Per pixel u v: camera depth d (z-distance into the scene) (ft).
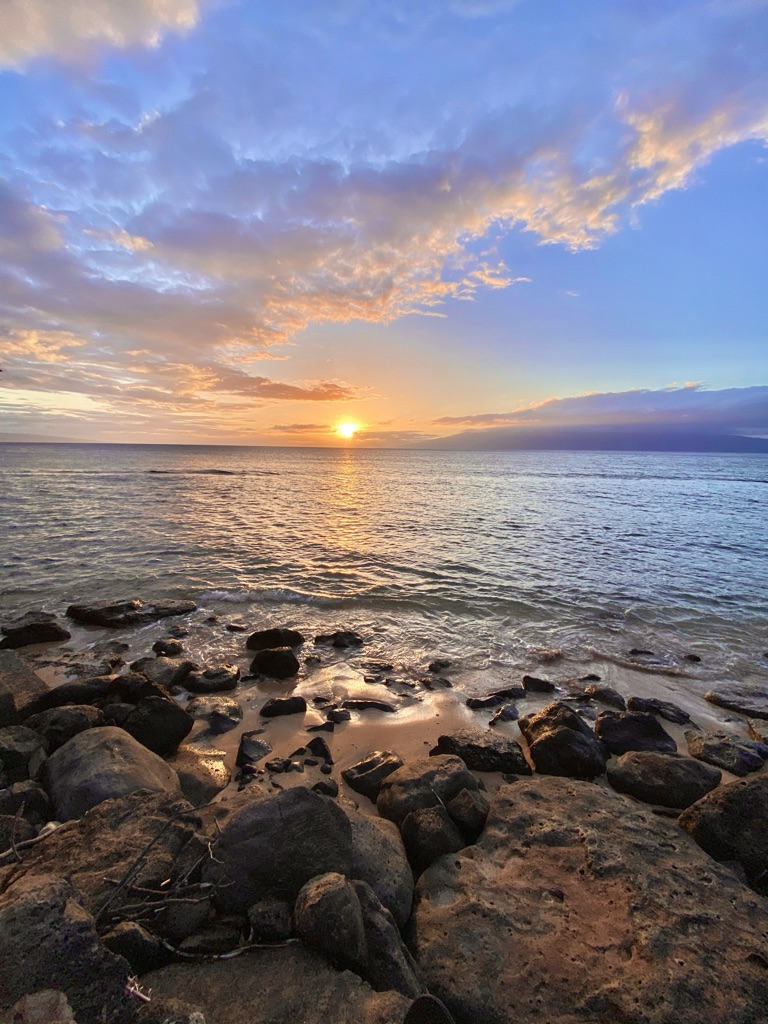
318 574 52.42
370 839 13.48
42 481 152.97
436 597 45.19
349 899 10.38
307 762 20.80
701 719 25.82
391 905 11.91
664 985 9.91
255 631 37.09
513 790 17.15
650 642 36.04
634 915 11.64
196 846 12.17
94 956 8.37
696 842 14.74
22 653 32.42
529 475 236.63
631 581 50.80
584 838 14.34
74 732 19.98
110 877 11.05
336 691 27.86
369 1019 8.80
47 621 35.68
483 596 45.52
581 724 22.58
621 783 19.04
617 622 39.78
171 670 28.35
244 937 10.66
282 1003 9.13
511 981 10.34
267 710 24.94
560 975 10.37
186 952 10.08
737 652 34.47
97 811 13.34
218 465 291.99
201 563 56.44
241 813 12.38
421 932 11.66
